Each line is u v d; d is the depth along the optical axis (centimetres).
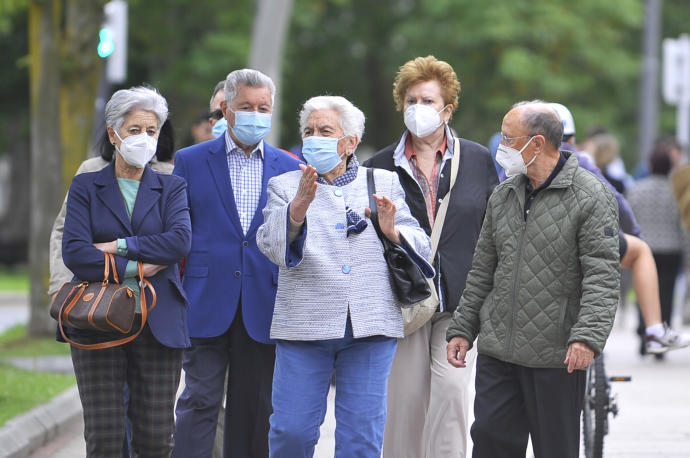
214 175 1588
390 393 1636
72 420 2222
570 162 1358
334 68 8694
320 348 1389
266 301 1573
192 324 1561
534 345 1347
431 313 1580
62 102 3381
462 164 1667
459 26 7519
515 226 1373
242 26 6731
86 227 1392
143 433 1406
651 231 3309
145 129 1395
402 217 1432
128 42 7150
